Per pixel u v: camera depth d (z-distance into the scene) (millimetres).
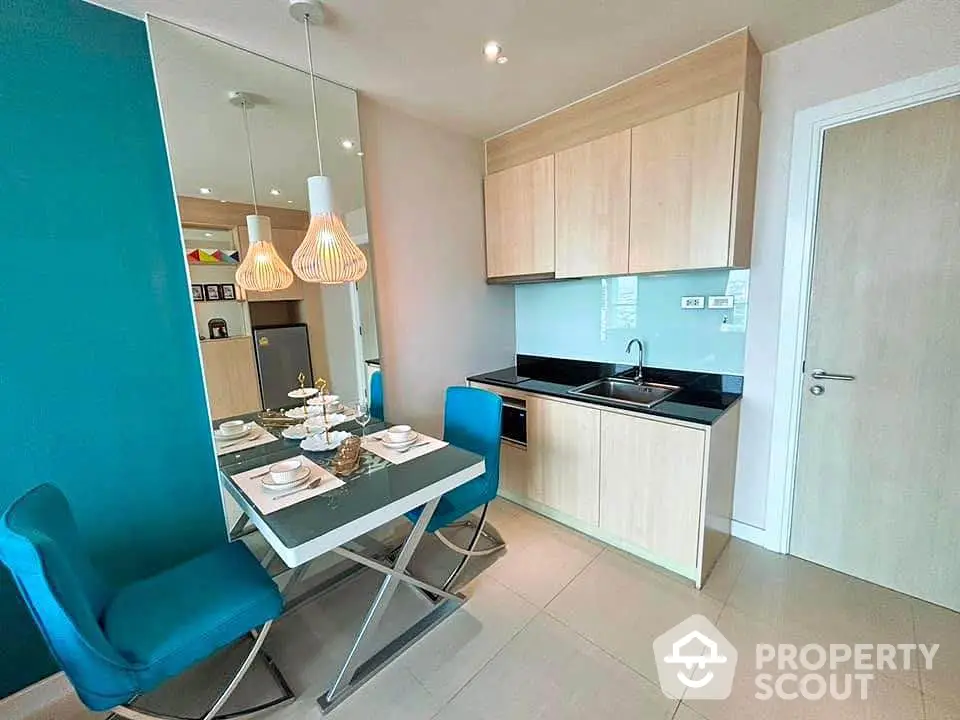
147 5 1414
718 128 1763
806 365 1954
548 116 2381
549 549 2254
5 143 1298
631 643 1637
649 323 2514
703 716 1346
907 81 1567
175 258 1646
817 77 1753
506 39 1668
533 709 1396
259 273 1861
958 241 1553
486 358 2992
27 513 1080
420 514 1780
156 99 1557
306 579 2098
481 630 1727
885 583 1866
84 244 1455
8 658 1427
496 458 2020
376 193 2244
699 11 1542
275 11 1460
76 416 1484
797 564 2053
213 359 1758
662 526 2010
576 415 2275
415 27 1570
